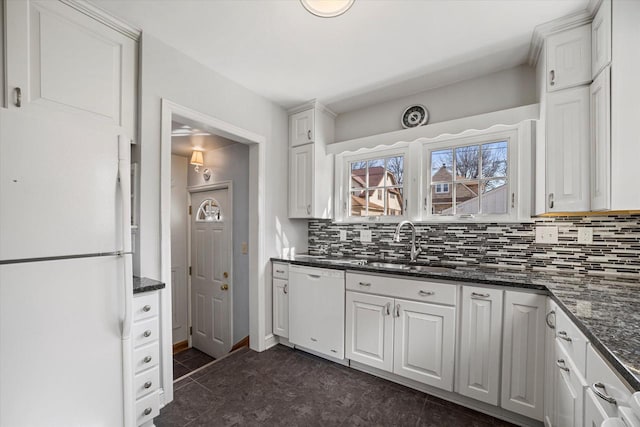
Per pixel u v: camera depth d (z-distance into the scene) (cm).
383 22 170
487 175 230
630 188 140
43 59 140
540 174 188
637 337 86
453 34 181
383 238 280
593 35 157
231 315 345
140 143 177
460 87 241
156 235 185
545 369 156
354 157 298
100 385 131
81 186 126
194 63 209
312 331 253
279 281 278
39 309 115
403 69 223
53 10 143
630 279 172
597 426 89
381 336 215
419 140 252
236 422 174
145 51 179
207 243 380
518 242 216
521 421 170
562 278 175
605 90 146
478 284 178
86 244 127
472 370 180
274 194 287
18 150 110
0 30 129
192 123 217
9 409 108
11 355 109
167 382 187
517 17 166
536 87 207
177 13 163
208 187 375
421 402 192
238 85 246
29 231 112
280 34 182
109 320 133
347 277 233
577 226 195
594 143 155
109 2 153
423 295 197
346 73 229
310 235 332
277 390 206
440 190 251
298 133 296
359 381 218
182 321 394
